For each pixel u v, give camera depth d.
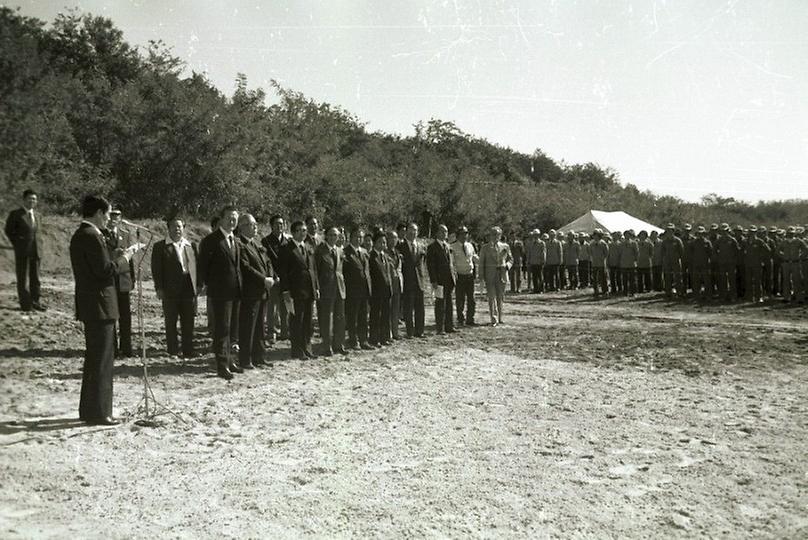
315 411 7.78
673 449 6.66
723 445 6.80
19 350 9.84
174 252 10.59
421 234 40.03
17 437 6.19
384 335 13.04
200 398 8.12
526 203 49.78
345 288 12.08
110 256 7.05
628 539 4.64
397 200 37.41
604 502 5.28
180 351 11.20
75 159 22.77
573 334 14.71
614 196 60.28
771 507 5.26
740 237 22.59
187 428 6.86
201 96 27.50
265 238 11.06
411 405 8.21
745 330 15.42
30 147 11.76
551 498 5.32
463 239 16.06
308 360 11.00
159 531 4.50
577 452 6.51
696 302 21.88
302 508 4.96
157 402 7.36
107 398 6.87
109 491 5.15
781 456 6.48
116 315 6.95
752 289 21.73
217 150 27.38
